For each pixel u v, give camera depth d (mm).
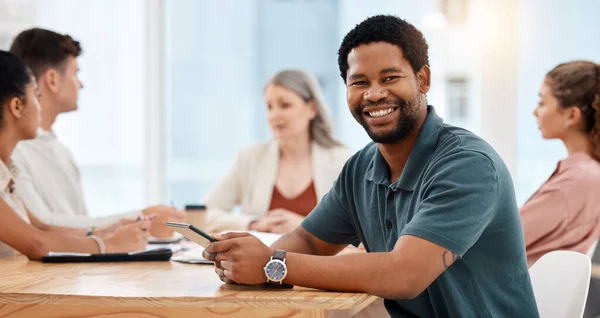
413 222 1657
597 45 4555
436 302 1812
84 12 5207
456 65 4770
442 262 1615
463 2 4727
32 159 3162
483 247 1780
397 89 1776
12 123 2416
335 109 4996
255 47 5227
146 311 1579
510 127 4641
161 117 5371
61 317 1607
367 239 1996
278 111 3820
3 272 1976
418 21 4852
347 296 1538
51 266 2113
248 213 3902
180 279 1821
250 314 1539
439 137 1838
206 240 1708
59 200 3229
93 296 1573
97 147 5301
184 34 5332
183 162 5398
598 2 4547
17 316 1624
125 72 5328
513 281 1823
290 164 3904
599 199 2695
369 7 4957
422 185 1769
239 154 4027
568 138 2904
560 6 4598
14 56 2420
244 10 5230
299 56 5133
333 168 3307
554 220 2699
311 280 1614
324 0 5059
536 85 4652
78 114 5262
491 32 4645
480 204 1659
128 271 1989
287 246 2088
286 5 5145
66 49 3221
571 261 2074
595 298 3406
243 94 5277
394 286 1591
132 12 5312
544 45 4633
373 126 1811
